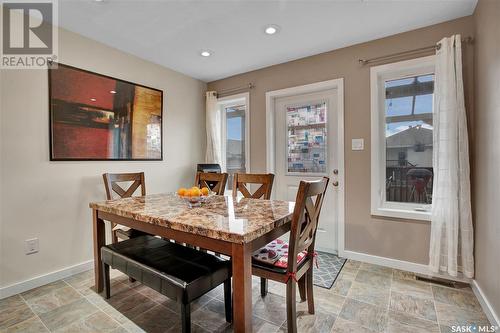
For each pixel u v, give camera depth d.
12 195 2.06
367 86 2.65
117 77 2.79
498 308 1.58
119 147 2.81
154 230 1.57
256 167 3.44
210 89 3.92
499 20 1.57
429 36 2.35
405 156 2.59
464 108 2.10
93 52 2.58
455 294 2.03
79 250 2.47
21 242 2.11
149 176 3.13
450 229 2.11
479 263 1.97
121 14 2.16
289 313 1.44
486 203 1.82
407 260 2.47
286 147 3.33
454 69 2.11
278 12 2.15
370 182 2.64
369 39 2.60
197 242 1.35
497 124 1.61
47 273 2.25
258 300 1.97
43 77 2.23
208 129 3.77
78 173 2.47
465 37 2.17
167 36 2.54
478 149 2.01
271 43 2.69
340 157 2.80
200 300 1.98
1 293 1.99
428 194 2.50
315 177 3.12
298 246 1.44
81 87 2.48
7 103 2.04
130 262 1.62
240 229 1.22
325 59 2.89
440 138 2.16
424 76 2.49
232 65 3.28
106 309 1.85
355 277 2.33
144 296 2.02
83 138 2.50
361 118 2.68
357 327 1.65
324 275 2.38
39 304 1.91
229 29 2.42
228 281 1.66
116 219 1.85
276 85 3.25
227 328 1.65
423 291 2.08
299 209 1.36
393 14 2.18
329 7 2.08
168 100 3.36
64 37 2.37
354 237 2.74
